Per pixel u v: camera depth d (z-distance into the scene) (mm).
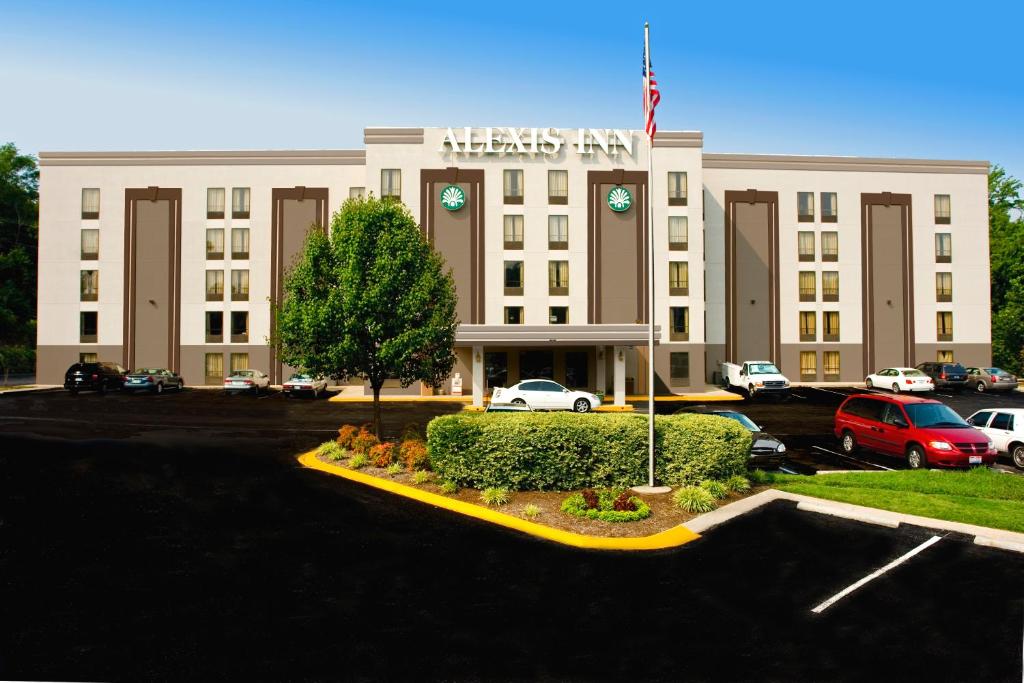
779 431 20453
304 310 14250
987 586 7098
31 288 51719
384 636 5789
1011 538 8508
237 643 5609
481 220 35875
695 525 9164
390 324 14344
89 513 9664
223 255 39656
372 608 6398
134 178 39656
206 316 39531
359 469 12852
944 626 6113
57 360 39000
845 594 6871
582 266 36188
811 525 9305
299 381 32500
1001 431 15008
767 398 32219
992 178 55938
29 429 18688
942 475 12609
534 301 35906
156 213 39594
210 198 39844
